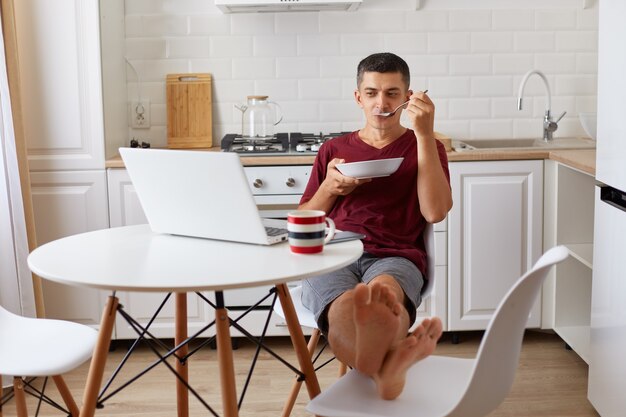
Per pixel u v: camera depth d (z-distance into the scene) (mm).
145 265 2023
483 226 3854
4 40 3438
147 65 4293
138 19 4262
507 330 1730
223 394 2029
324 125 4367
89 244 2287
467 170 3812
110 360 3834
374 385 2020
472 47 4344
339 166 2479
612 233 2854
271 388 3477
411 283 2396
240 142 4090
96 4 3734
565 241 3885
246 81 4332
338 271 2420
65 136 3795
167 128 4297
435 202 2555
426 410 1888
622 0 2689
